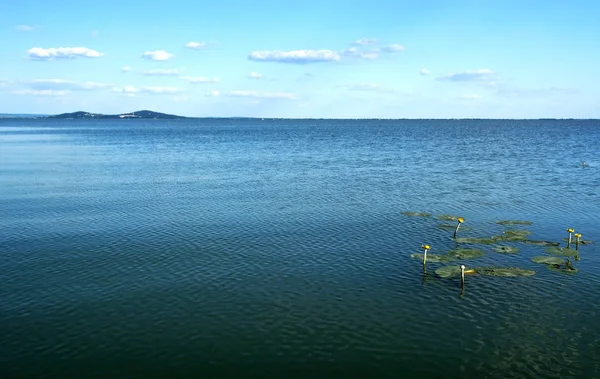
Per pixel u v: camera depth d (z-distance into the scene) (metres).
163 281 30.03
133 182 66.75
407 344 22.66
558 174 73.12
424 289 28.56
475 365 21.03
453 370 20.70
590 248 35.62
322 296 27.77
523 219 44.56
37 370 20.89
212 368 20.98
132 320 25.12
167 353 22.14
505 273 30.34
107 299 27.56
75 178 70.38
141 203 51.91
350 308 26.25
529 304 26.48
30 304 26.94
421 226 42.00
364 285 29.25
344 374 20.50
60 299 27.56
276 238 38.62
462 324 24.39
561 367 20.86
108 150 122.25
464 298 27.27
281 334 23.64
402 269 31.81
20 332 23.98
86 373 20.69
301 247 36.38
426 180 67.75
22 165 86.38
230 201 52.88
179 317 25.42
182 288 29.00
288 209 48.72
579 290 28.17
